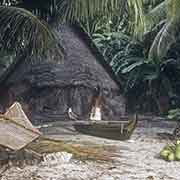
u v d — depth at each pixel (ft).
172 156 28.14
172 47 68.13
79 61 56.34
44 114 52.03
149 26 47.70
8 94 52.70
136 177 23.00
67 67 55.26
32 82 52.80
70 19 35.42
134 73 71.00
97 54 59.31
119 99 58.44
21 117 27.86
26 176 22.36
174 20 47.39
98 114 49.62
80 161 26.58
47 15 40.55
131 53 71.61
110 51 76.33
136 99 72.13
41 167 24.62
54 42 36.04
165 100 70.23
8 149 25.07
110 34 74.33
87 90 54.24
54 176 22.57
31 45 37.35
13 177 22.12
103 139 37.76
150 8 49.19
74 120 45.27
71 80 53.83
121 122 38.50
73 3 32.22
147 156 29.76
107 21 36.47
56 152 27.12
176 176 23.63
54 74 53.93
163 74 69.67
